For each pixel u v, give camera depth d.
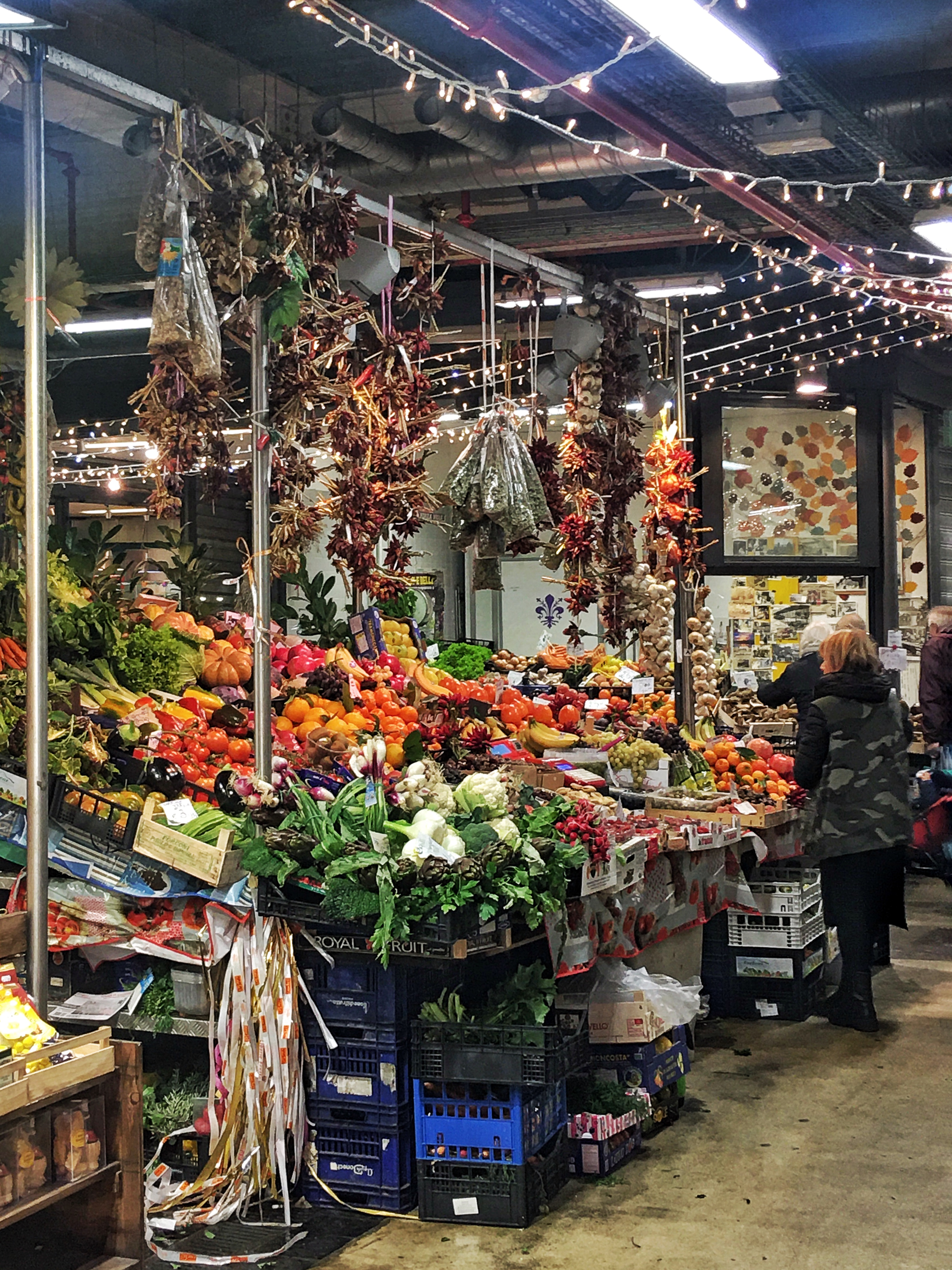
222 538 14.87
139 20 5.69
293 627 12.12
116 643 5.54
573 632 7.29
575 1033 4.61
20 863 4.32
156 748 4.88
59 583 5.58
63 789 4.34
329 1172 4.36
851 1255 3.94
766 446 12.78
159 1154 4.40
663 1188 4.46
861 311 11.12
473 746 5.93
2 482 5.72
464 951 4.06
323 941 4.25
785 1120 5.12
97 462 14.30
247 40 5.91
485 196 8.07
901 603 13.66
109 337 9.27
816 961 6.84
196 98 4.55
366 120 6.25
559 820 4.79
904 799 6.24
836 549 12.87
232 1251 3.98
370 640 7.08
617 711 7.41
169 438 4.47
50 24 3.65
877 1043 6.14
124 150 4.73
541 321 9.99
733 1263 3.88
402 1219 4.24
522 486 5.91
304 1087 4.38
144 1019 4.41
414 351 5.89
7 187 7.50
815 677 8.23
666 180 7.76
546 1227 4.16
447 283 10.00
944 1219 4.19
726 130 6.35
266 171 4.70
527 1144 4.17
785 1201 4.34
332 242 4.98
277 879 4.18
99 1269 3.49
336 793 4.70
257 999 4.28
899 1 5.56
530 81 6.23
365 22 4.62
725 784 7.18
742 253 10.30
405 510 5.66
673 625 8.12
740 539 12.88
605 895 4.92
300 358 4.96
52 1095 3.34
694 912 5.95
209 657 6.00
